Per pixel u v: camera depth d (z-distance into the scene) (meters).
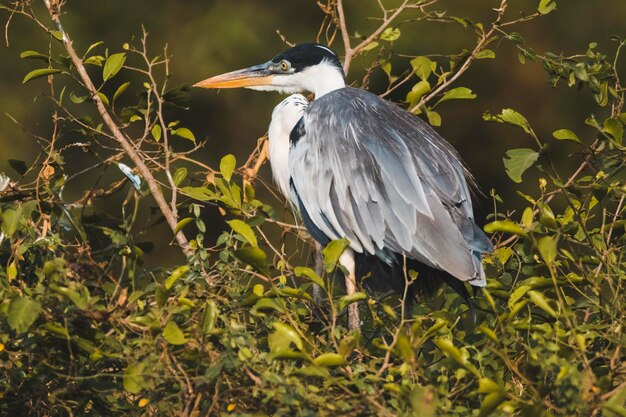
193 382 7.38
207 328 7.31
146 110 9.66
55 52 21.14
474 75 22.88
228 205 9.46
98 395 7.89
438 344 7.03
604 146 9.21
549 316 8.23
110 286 8.05
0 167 19.98
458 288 9.49
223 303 8.31
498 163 22.70
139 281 8.23
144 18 21.98
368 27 21.22
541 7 10.30
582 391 6.83
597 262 8.60
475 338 8.75
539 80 22.62
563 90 22.55
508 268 9.48
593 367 7.97
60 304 7.57
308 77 11.66
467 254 9.27
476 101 22.89
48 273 7.47
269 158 11.45
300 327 8.05
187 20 22.17
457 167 10.08
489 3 22.12
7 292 7.70
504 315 7.54
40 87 20.92
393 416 6.86
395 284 10.27
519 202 21.61
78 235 9.34
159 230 19.92
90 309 7.54
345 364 7.10
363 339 9.38
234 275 8.52
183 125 22.00
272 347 7.18
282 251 9.41
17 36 21.05
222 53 21.91
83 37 21.62
